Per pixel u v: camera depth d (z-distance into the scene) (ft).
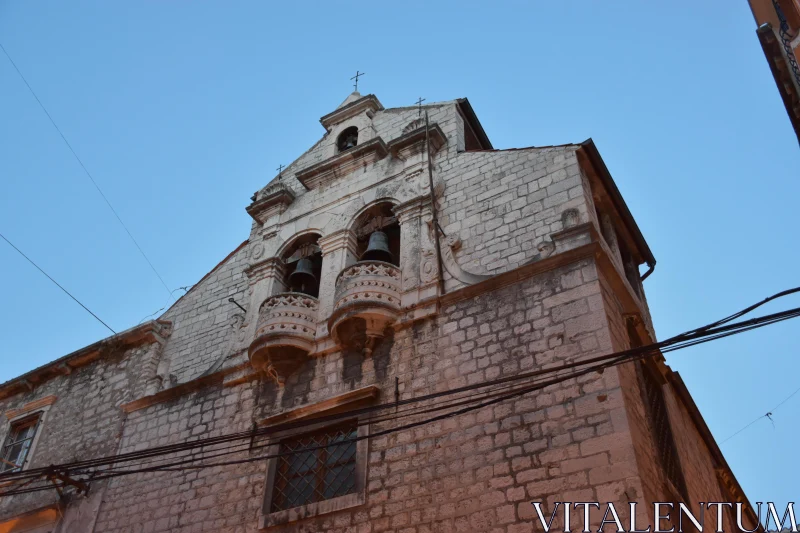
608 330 41.14
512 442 39.73
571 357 41.24
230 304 63.52
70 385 67.15
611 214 54.60
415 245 53.57
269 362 52.65
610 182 52.90
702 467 60.03
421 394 45.16
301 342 52.31
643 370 47.39
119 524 51.08
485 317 46.26
